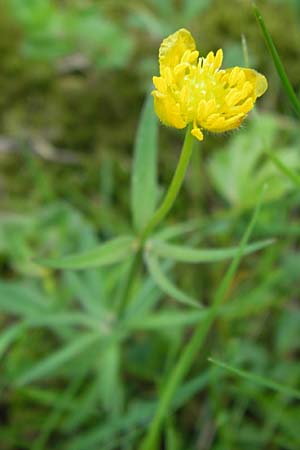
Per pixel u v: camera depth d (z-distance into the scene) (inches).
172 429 7.6
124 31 11.2
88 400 7.9
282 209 9.3
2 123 10.4
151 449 6.9
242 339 8.8
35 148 10.2
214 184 9.9
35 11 10.4
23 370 8.4
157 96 6.0
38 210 9.7
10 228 9.3
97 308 8.2
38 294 8.4
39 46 10.5
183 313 7.8
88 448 8.0
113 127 10.5
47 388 8.6
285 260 9.0
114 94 10.7
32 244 9.2
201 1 10.9
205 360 8.7
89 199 10.0
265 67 11.0
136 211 7.1
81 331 9.1
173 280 9.2
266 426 8.2
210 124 6.1
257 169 10.3
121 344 8.8
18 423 8.3
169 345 8.6
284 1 11.6
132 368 8.6
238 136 9.8
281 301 8.7
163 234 7.5
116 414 7.9
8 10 11.1
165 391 6.8
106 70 10.9
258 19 6.6
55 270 9.3
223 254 7.0
